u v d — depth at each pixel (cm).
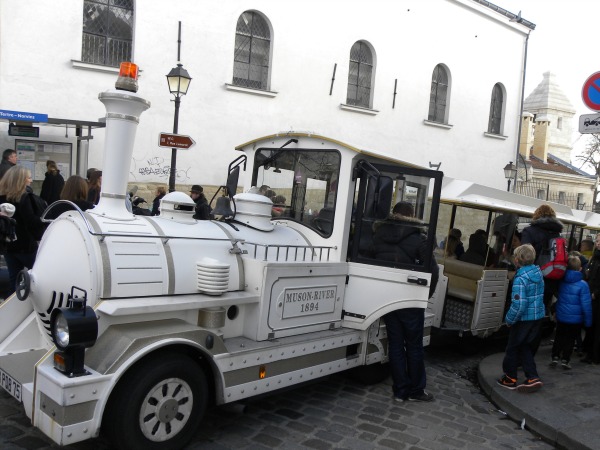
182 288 377
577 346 711
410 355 505
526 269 545
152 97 1187
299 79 1420
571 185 2798
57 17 1059
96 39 1130
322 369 456
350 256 495
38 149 1014
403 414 478
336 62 1484
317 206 505
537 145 2952
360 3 1519
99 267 340
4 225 504
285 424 430
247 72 1361
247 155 580
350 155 480
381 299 484
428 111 1769
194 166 1256
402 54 1642
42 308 385
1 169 824
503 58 1961
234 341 402
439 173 473
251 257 430
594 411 500
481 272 694
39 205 538
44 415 309
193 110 1243
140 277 355
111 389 310
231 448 379
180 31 1202
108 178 382
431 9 1698
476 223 726
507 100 2009
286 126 1405
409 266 481
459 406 523
